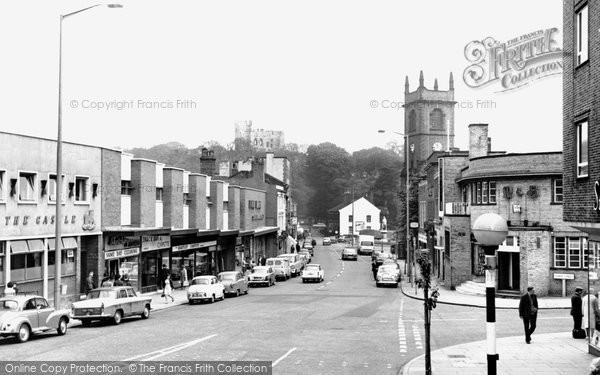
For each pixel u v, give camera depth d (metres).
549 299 36.41
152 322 27.81
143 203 41.34
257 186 85.00
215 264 56.84
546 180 39.00
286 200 99.75
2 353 19.09
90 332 24.31
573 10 19.92
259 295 42.84
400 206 85.25
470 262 45.16
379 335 24.11
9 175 28.73
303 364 18.00
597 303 19.12
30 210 30.14
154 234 39.81
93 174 35.59
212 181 56.94
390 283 49.44
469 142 47.97
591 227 18.33
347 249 89.44
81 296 34.28
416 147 123.62
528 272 37.91
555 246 38.00
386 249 113.38
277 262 58.25
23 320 21.50
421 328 26.16
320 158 172.75
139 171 40.94
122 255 38.25
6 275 28.34
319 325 26.92
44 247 31.27
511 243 39.41
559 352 20.08
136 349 20.02
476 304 35.62
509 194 40.06
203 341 21.94
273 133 189.38
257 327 26.06
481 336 24.03
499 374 16.88
